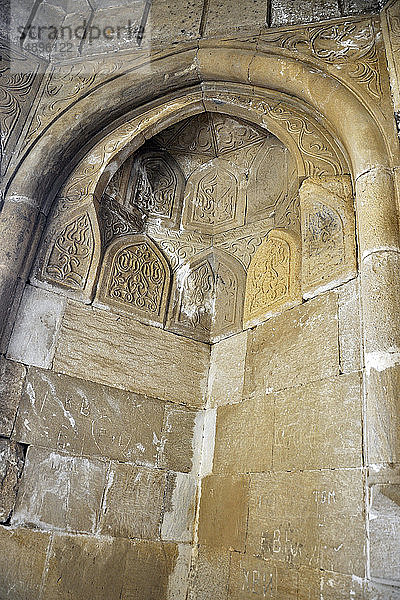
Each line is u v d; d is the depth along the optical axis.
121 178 4.51
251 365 3.78
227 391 3.93
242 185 4.87
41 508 3.18
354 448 2.65
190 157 5.03
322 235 3.42
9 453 3.15
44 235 3.81
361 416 2.69
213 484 3.67
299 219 3.95
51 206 3.94
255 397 3.59
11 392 3.28
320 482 2.79
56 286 3.72
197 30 4.35
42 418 3.35
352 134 3.34
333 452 2.77
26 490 3.16
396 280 2.75
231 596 3.13
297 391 3.21
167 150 4.96
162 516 3.62
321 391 3.01
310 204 3.54
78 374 3.60
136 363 3.91
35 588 3.02
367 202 3.05
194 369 4.19
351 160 3.35
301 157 3.72
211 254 4.70
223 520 3.45
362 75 3.60
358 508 2.51
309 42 3.94
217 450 3.77
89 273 3.90
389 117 3.32
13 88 4.14
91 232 3.99
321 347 3.15
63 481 3.31
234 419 3.71
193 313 4.41
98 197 4.07
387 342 2.60
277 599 2.79
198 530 3.66
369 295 2.78
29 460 3.22
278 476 3.10
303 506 2.85
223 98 4.24
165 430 3.86
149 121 4.25
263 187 4.67
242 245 4.52
